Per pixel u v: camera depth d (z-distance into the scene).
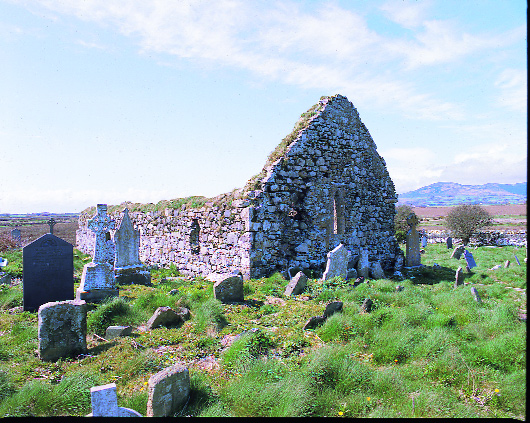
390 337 6.35
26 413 4.31
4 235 29.83
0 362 5.94
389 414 4.17
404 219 31.78
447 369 5.29
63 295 9.78
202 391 4.83
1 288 11.19
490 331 6.80
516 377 4.93
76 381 4.99
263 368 5.22
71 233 47.16
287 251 13.55
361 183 16.19
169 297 9.23
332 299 9.36
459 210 29.94
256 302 9.48
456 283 11.76
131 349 6.40
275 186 13.10
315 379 4.95
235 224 13.11
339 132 15.30
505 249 24.28
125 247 13.26
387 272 15.99
